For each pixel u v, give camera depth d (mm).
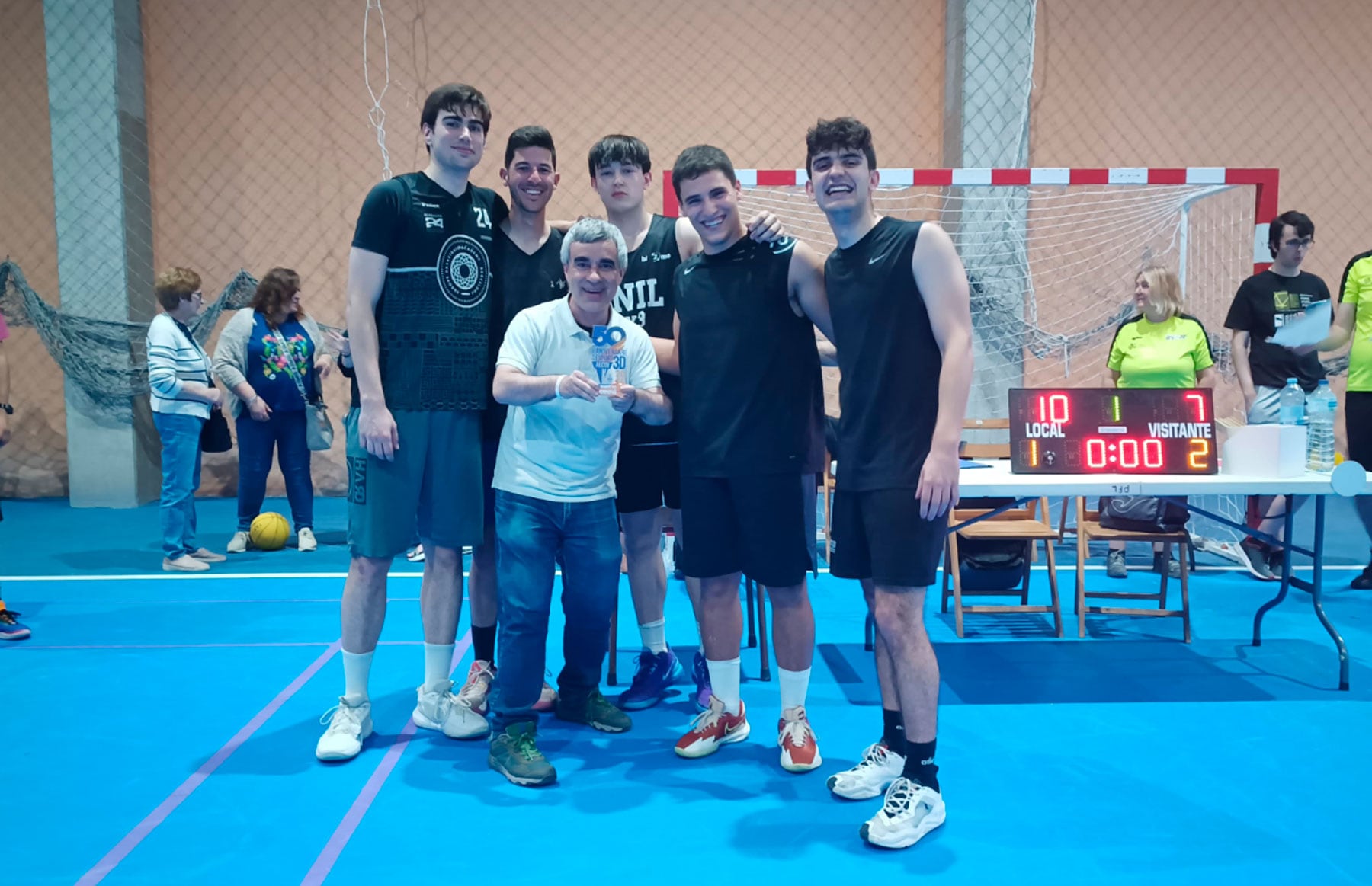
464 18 8172
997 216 7652
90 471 7992
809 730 2750
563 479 2662
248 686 3439
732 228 2594
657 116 8234
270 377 5941
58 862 2168
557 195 8305
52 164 8172
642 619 3326
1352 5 8016
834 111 8219
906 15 8125
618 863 2168
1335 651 3898
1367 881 2082
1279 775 2654
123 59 7867
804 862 2174
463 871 2131
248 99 8242
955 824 2361
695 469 2643
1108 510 4336
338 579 5207
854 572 2387
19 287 7691
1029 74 7617
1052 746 2881
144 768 2713
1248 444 3492
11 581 5195
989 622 4426
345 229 8352
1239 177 5914
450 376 2783
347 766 2730
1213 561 5688
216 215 8328
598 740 2961
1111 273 8062
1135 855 2201
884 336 2242
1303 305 4945
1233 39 8023
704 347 2611
